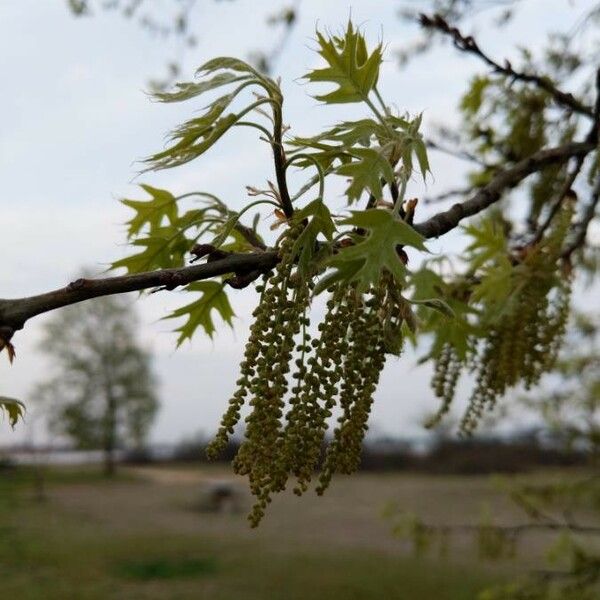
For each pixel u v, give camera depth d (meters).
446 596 11.91
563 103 3.22
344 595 12.72
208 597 12.75
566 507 4.95
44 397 34.31
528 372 2.72
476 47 3.05
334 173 1.74
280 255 1.60
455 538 16.38
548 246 2.73
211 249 1.62
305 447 1.47
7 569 14.73
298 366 1.52
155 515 23.77
